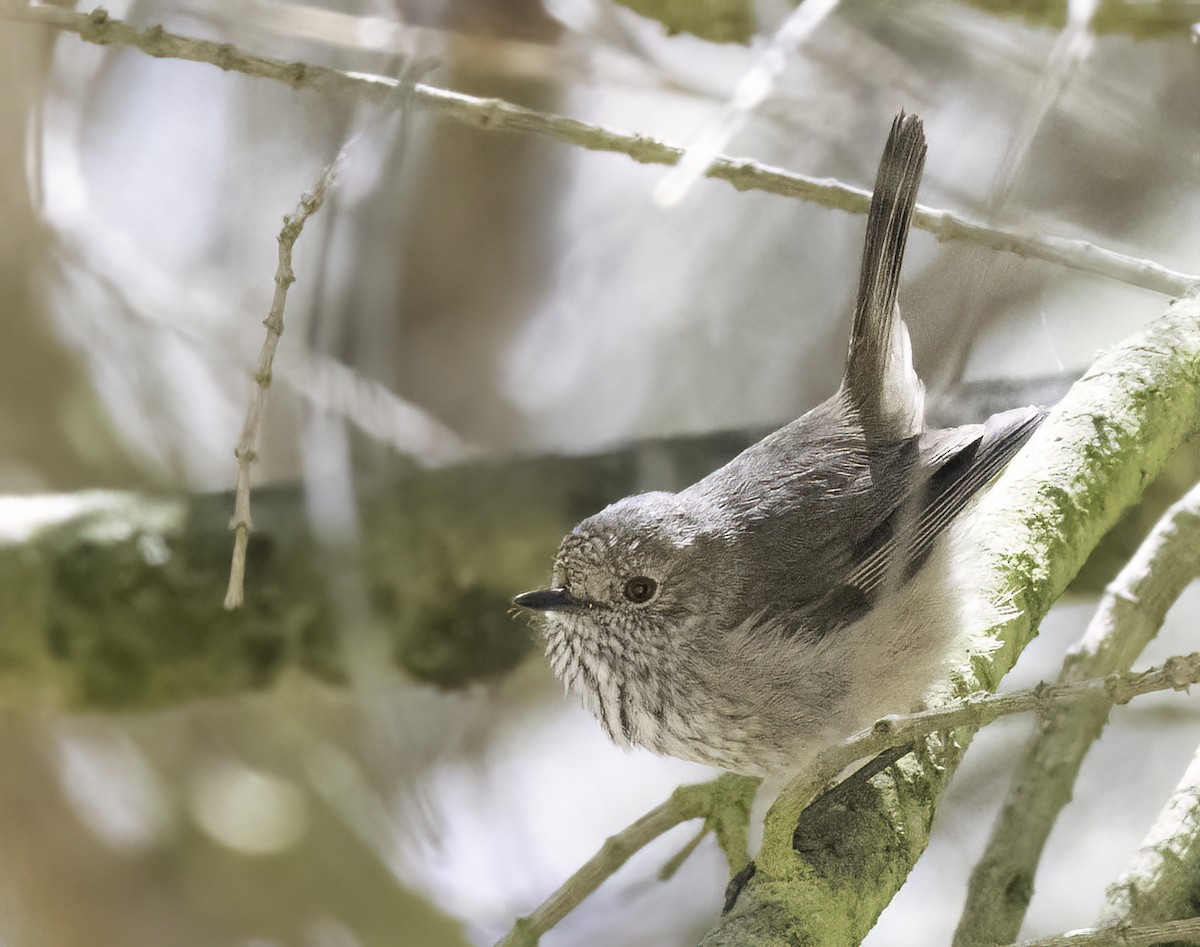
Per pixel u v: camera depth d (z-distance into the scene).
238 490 2.85
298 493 2.97
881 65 2.92
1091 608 2.97
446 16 2.93
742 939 2.84
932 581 2.88
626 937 2.96
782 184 2.88
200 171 2.98
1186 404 2.90
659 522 2.89
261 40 2.93
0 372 3.00
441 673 2.97
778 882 2.85
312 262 2.96
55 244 2.97
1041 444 2.89
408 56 2.92
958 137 2.88
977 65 2.90
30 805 2.99
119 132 2.98
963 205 2.87
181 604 2.96
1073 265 2.87
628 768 2.98
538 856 2.97
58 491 3.01
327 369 2.96
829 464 2.89
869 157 2.93
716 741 2.89
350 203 2.94
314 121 2.91
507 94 2.94
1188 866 2.86
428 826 2.96
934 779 2.87
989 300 2.87
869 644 2.88
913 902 2.95
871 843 2.85
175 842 2.99
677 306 2.99
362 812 2.98
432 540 2.97
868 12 2.92
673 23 2.94
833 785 2.86
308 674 2.96
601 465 2.97
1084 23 2.86
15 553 2.95
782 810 2.84
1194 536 2.89
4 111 2.96
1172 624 2.97
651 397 3.00
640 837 2.88
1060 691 2.82
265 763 2.99
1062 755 2.88
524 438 3.00
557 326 3.00
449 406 3.00
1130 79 2.88
